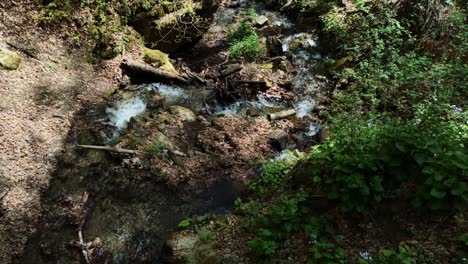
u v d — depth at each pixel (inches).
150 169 263.6
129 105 323.9
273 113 328.5
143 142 281.6
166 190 254.8
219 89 349.7
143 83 354.9
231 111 340.2
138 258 211.9
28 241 211.9
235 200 245.0
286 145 300.0
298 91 368.2
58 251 209.5
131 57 363.3
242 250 198.2
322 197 207.5
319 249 182.2
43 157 257.0
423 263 169.8
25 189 235.3
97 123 298.2
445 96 272.7
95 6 355.6
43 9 335.9
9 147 252.5
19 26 324.2
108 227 226.8
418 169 193.9
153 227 230.4
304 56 417.7
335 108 327.3
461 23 333.1
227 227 216.2
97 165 261.7
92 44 350.6
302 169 237.0
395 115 299.7
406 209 192.4
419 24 359.9
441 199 181.9
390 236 187.6
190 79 369.7
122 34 367.2
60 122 286.0
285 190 232.2
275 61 404.8
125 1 366.9
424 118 213.3
